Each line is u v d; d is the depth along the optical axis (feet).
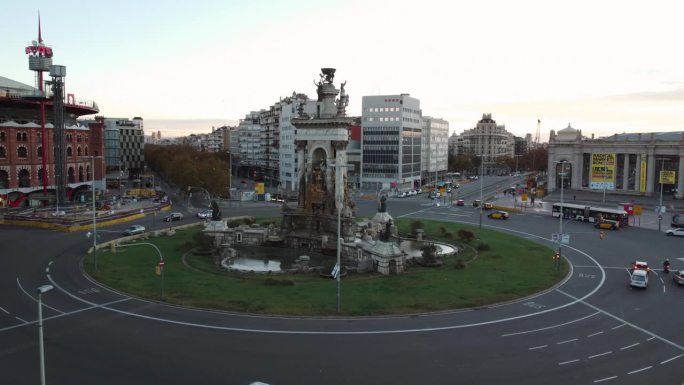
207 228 297.53
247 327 155.33
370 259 233.76
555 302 186.80
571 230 362.74
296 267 234.58
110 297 184.85
